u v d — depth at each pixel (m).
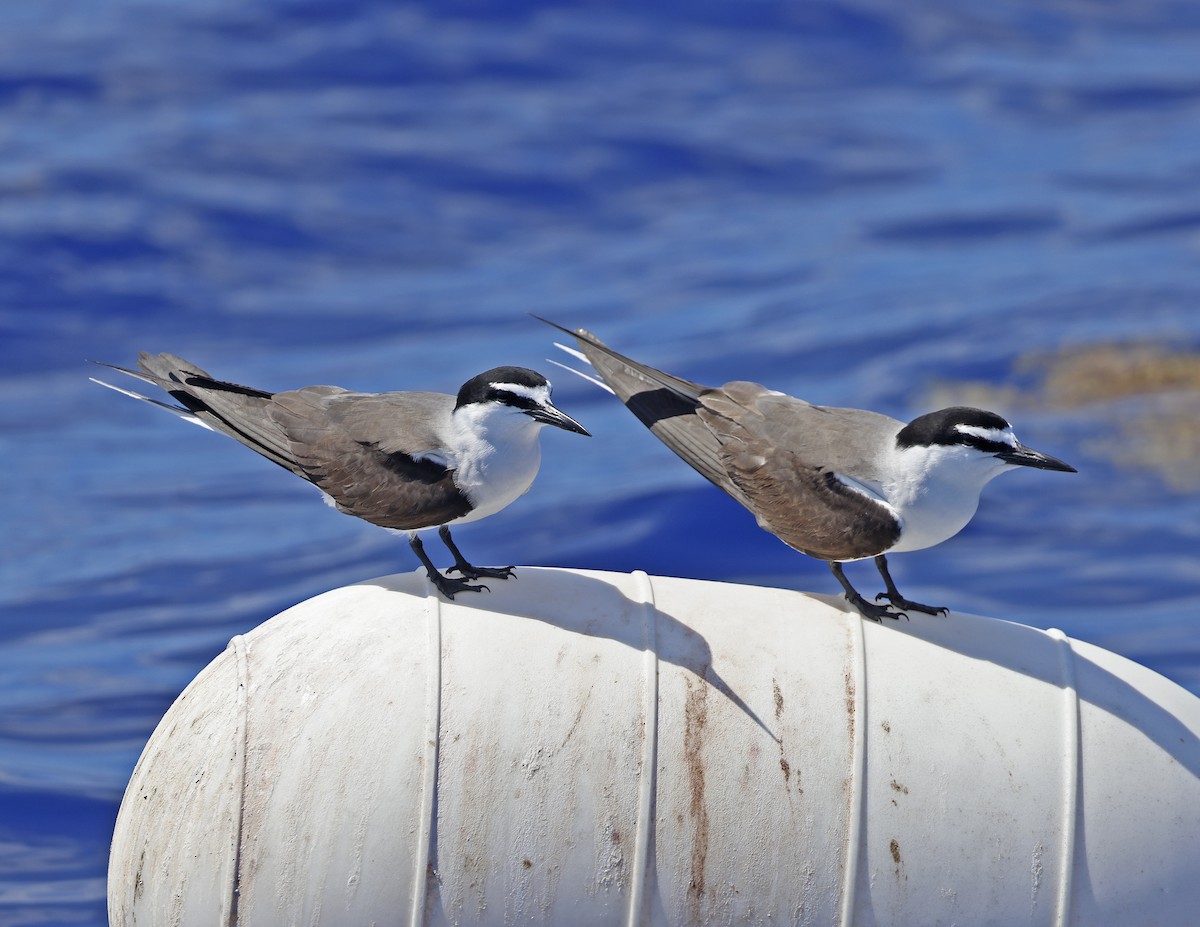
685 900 8.19
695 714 8.39
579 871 8.16
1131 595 15.83
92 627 15.70
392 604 8.89
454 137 28.66
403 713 8.33
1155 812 8.58
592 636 8.64
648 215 27.34
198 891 8.34
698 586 9.18
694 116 30.30
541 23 32.38
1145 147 30.12
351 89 29.84
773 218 27.19
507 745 8.26
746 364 21.47
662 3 33.47
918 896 8.29
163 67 29.70
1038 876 8.40
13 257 23.42
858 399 20.31
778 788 8.29
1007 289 23.88
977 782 8.43
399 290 24.20
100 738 13.74
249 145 27.53
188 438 20.42
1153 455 18.84
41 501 18.44
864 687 8.58
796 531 9.66
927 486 9.36
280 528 17.97
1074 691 8.79
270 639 8.93
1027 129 30.92
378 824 8.16
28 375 21.47
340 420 10.02
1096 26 36.03
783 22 34.16
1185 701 9.09
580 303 23.77
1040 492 18.20
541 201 27.38
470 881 8.13
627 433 20.00
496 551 16.98
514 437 9.52
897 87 32.50
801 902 8.24
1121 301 23.16
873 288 24.06
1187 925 8.58
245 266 24.33
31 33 30.55
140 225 24.67
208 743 8.56
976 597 15.84
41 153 26.45
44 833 12.34
